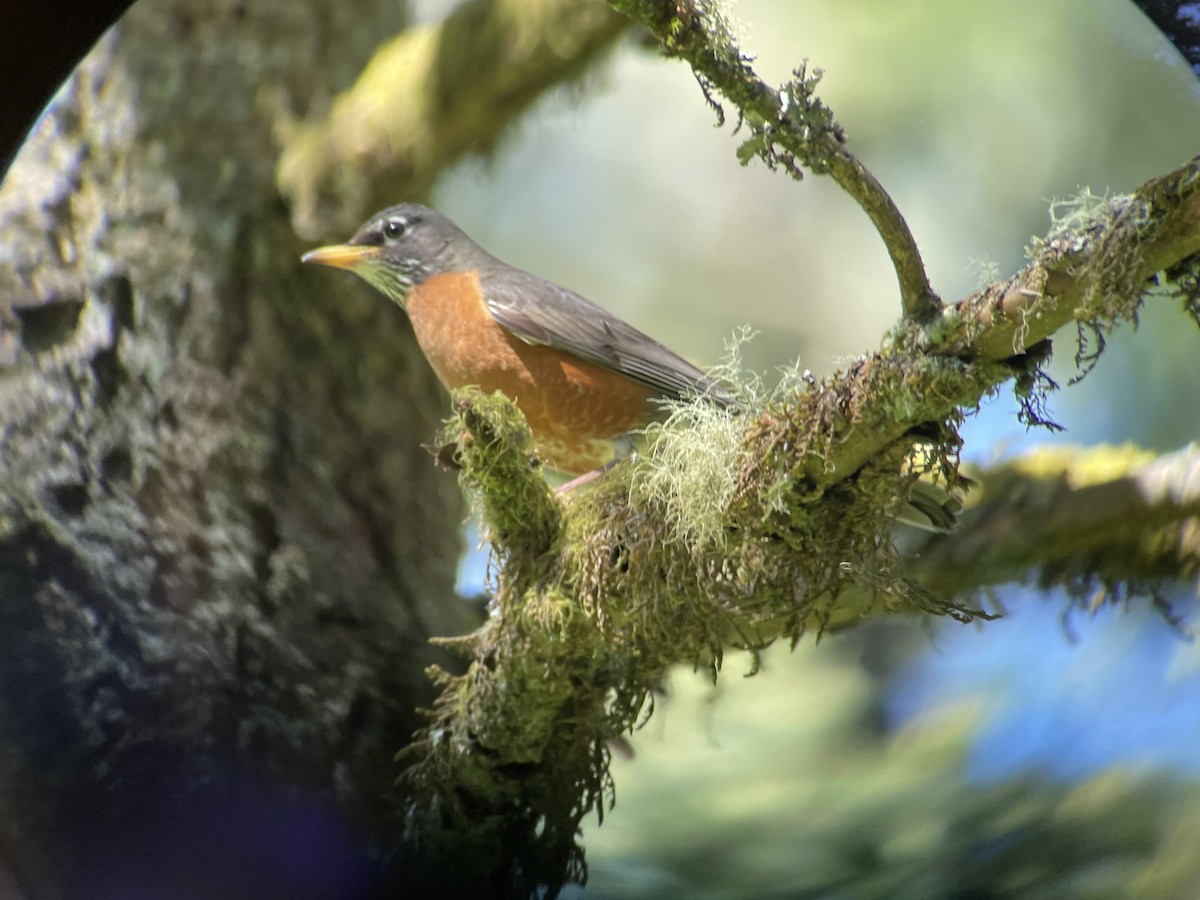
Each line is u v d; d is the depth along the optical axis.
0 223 9.19
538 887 7.03
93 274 9.18
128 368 9.13
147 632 8.66
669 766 8.75
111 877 8.03
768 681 9.48
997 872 7.04
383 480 9.68
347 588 9.28
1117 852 7.02
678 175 11.98
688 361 8.20
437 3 12.09
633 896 7.14
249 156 9.53
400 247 8.79
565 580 5.86
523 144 11.19
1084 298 4.11
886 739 8.76
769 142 4.46
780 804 8.13
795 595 5.43
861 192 4.47
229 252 9.42
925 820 7.75
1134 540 8.18
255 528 9.12
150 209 9.32
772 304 11.76
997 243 10.24
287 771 8.56
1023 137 10.16
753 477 5.20
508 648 6.10
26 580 8.53
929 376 4.55
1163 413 9.13
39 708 8.29
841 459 4.98
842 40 10.41
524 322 8.11
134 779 8.27
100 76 9.48
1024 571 8.34
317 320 9.66
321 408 9.60
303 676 8.88
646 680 6.22
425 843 7.15
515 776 6.76
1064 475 8.42
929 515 6.77
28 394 8.91
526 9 8.62
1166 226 3.96
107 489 8.90
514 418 5.72
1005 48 10.05
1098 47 9.67
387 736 8.84
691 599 5.57
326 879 8.26
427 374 10.17
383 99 9.20
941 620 9.08
